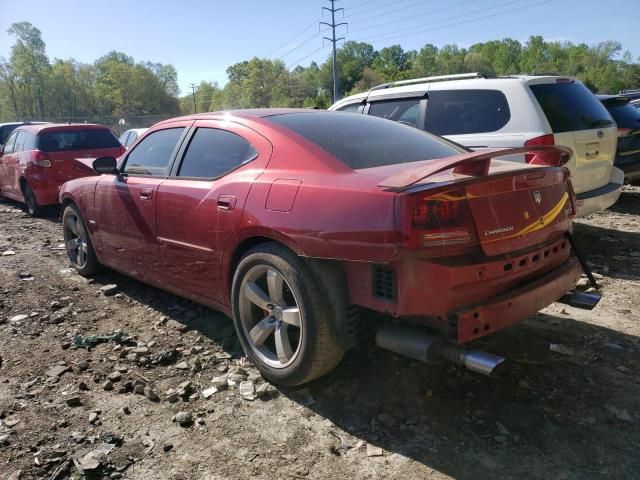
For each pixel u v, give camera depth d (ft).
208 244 11.38
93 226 16.17
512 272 8.79
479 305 8.38
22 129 33.50
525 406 9.47
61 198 18.10
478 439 8.64
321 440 8.79
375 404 9.69
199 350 12.02
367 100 23.02
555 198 9.94
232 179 11.01
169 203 12.47
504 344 11.85
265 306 10.26
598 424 8.92
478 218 8.34
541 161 10.59
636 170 27.35
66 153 30.63
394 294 8.34
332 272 9.18
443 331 8.77
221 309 11.84
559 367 10.80
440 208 7.99
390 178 8.57
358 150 10.46
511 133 17.70
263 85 314.35
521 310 8.91
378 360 11.14
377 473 7.98
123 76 318.86
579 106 18.42
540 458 8.16
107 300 15.56
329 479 7.89
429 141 12.26
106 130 33.09
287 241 9.39
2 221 30.25
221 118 12.41
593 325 12.87
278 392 10.23
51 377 11.02
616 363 10.94
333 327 9.23
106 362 11.66
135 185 13.94
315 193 9.21
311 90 339.57
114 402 10.07
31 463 8.35
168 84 368.27
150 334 13.03
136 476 8.06
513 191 8.94
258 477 7.98
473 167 8.36
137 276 14.69
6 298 15.83
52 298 15.79
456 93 19.65
